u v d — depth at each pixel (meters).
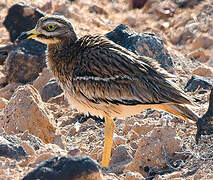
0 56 18.47
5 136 11.19
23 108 12.08
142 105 10.70
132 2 23.78
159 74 10.69
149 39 15.10
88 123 13.27
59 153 10.64
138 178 9.62
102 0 24.64
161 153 10.55
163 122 12.02
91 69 10.74
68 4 23.38
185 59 17.52
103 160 11.10
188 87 14.14
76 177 7.80
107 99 10.75
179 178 9.67
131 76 10.56
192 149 10.88
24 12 19.50
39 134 11.94
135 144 11.55
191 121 10.77
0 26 21.12
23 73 16.83
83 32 20.47
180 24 21.91
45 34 11.41
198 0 23.08
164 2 23.50
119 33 15.43
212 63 18.30
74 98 11.20
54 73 11.45
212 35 20.56
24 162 9.68
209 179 9.40
